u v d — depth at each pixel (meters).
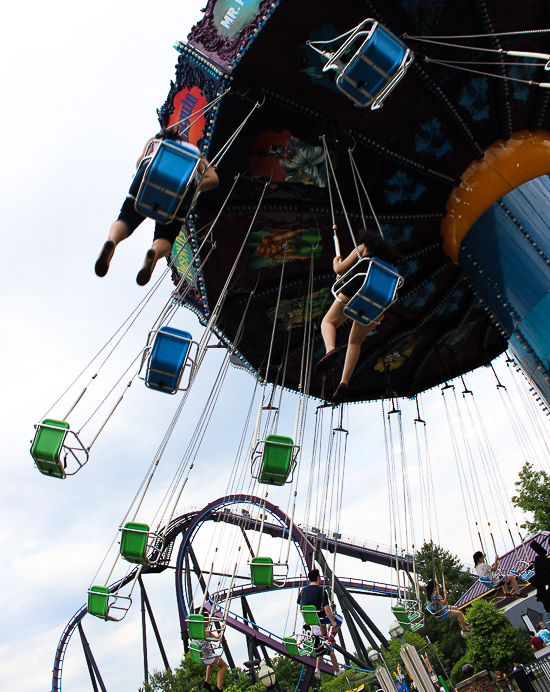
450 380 16.30
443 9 8.42
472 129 9.95
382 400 16.48
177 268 11.97
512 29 8.85
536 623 30.12
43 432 5.25
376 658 13.79
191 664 35.56
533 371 9.74
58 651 44.47
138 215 4.52
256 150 9.56
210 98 9.03
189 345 5.01
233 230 10.66
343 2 7.94
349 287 4.95
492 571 11.31
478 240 10.30
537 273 9.37
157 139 4.45
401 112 9.45
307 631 9.45
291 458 5.86
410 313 13.60
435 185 10.60
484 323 14.62
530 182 9.83
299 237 11.16
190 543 42.19
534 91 9.72
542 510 20.50
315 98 8.98
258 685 33.88
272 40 8.17
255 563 7.59
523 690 11.48
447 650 34.97
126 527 7.14
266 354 14.09
